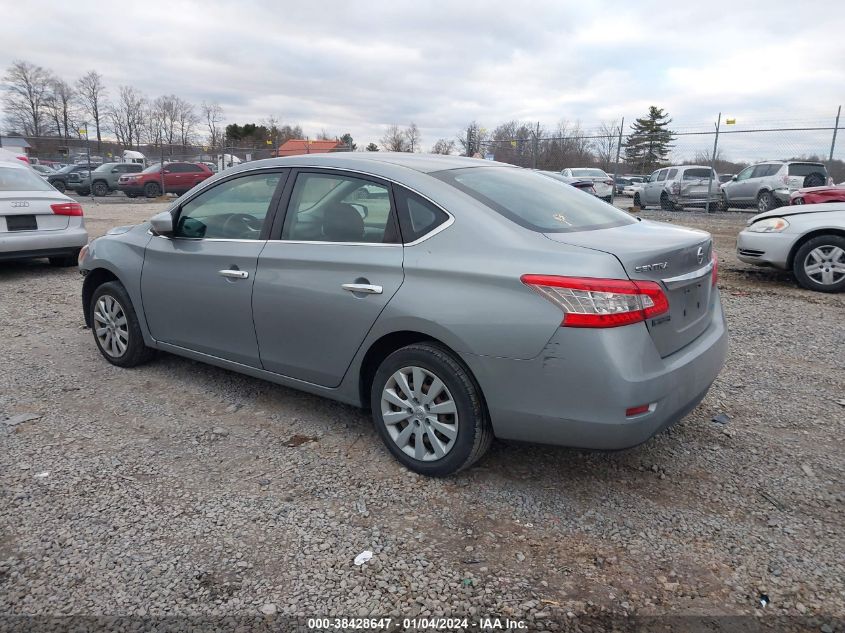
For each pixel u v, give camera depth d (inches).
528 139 1018.1
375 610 95.2
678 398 118.3
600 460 140.6
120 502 122.6
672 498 126.0
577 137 897.5
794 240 316.8
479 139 1100.5
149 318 182.9
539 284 112.1
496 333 115.6
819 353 214.1
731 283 339.3
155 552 107.7
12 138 1492.4
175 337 177.2
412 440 134.3
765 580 102.3
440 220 127.7
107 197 1141.1
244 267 154.9
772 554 108.7
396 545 110.4
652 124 2247.8
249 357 159.5
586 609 95.7
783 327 246.4
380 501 124.1
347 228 140.0
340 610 95.1
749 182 788.6
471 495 126.4
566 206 141.7
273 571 103.4
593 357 108.7
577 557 107.7
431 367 126.0
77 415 162.6
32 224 335.6
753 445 147.9
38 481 129.6
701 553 108.9
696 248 126.6
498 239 120.8
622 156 1123.9
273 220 153.1
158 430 154.7
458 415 124.0
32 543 109.8
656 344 114.6
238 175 164.1
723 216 768.3
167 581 100.8
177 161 1133.7
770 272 371.2
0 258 323.3
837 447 147.2
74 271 366.3
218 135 2689.5
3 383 183.5
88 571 103.0
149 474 133.4
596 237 122.6
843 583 101.4
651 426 113.2
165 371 195.2
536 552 109.0
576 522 117.6
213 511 120.0
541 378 113.0
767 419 162.1
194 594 98.0
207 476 133.1
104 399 173.2
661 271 116.0
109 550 108.1
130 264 184.5
